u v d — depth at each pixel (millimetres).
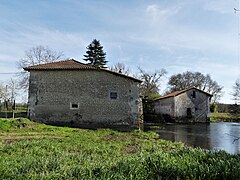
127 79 22219
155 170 5566
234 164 5910
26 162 6410
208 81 64875
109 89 21922
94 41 57000
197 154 7070
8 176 5328
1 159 7152
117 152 9547
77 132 16578
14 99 36969
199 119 40281
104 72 22047
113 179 4926
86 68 21609
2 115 27109
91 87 21859
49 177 5148
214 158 6500
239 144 15227
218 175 5352
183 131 23344
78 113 21594
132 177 5074
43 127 17734
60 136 14273
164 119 38281
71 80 21875
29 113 21609
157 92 53094
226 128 27219
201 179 5219
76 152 9273
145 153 8242
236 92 38250
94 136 14734
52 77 21938
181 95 39656
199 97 40938
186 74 66000
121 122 21734
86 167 5758
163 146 12328
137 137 15719
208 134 20844
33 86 21859
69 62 24641
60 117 21531
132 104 22047
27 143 10500
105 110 21719
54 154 8547
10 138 12859
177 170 5508
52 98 21734
